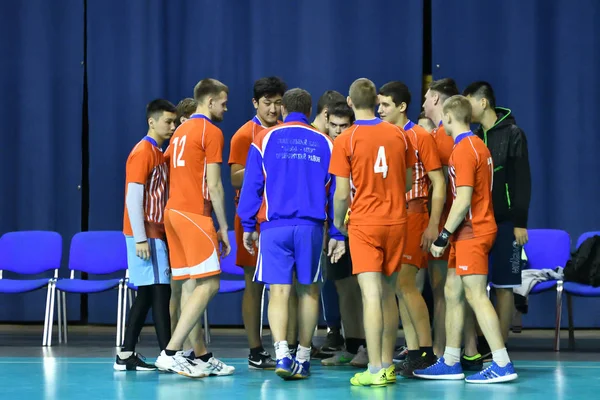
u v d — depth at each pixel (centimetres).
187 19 1870
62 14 1897
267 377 1120
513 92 1809
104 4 1880
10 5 1912
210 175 1124
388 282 1071
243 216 1103
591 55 1803
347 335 1279
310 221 1083
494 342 1051
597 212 1798
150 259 1170
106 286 1605
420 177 1149
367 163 1038
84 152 1936
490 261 1177
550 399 930
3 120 1912
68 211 1897
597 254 1489
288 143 1092
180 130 1150
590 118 1802
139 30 1870
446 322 1096
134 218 1148
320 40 1842
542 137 1805
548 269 1562
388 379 1055
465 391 988
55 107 1900
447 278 1090
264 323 1834
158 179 1181
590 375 1123
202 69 1866
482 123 1196
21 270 1723
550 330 1825
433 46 1822
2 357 1375
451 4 1816
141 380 1098
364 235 1032
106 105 1878
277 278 1079
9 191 1911
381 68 1830
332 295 1377
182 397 957
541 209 1803
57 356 1388
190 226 1116
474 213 1051
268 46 1852
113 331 1825
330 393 977
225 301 1850
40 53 1903
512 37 1809
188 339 1219
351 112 1238
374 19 1830
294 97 1112
